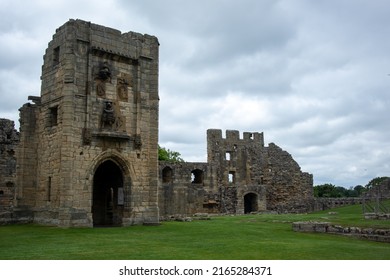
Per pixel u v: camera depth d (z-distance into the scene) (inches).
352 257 636.7
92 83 1182.9
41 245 756.6
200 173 2608.3
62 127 1134.4
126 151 1230.9
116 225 1282.0
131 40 1282.0
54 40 1226.0
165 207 2340.1
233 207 2620.6
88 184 1138.0
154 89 1311.5
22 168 1249.4
